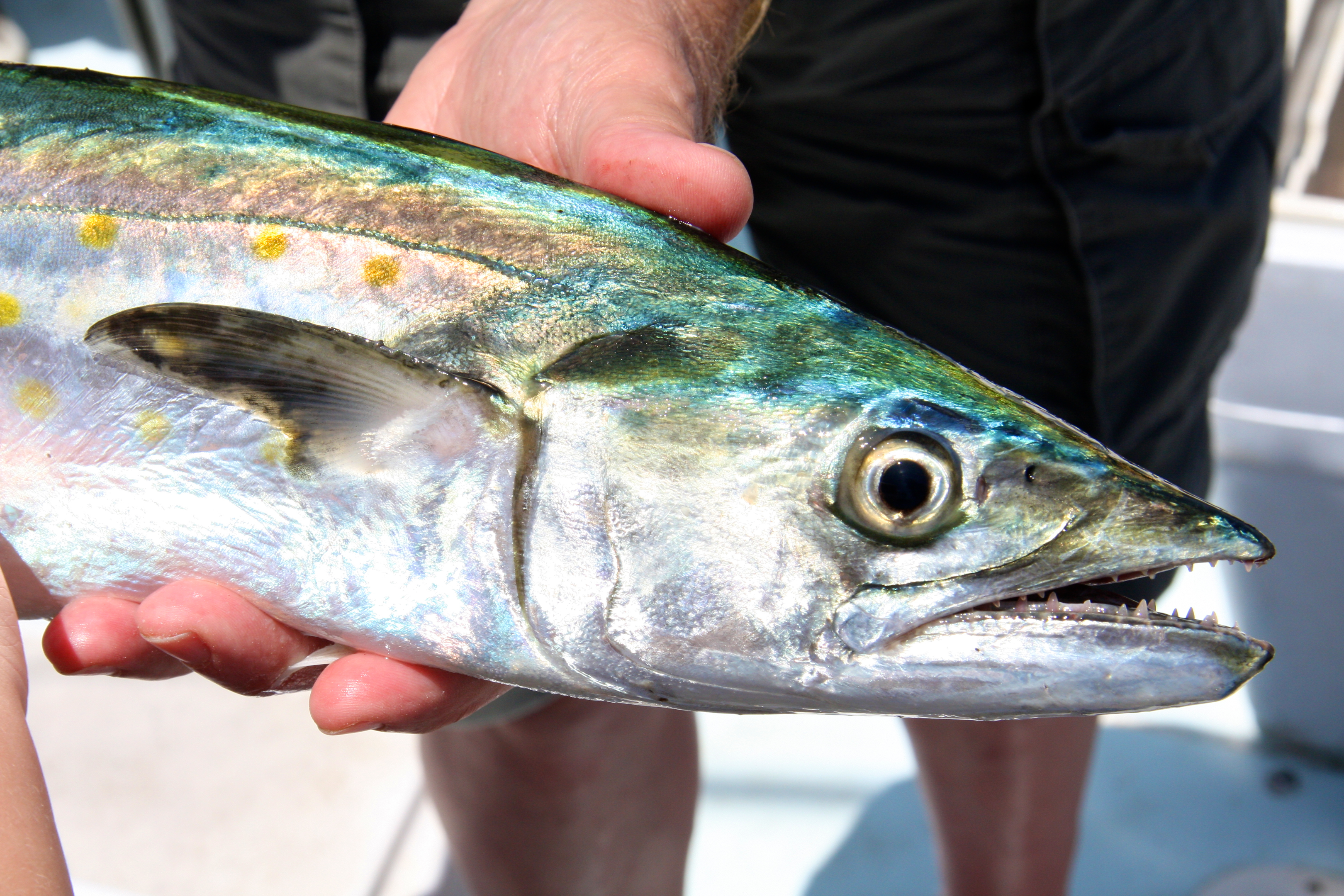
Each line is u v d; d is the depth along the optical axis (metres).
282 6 0.63
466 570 0.44
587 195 0.46
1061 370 0.63
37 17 1.22
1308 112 0.87
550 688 0.45
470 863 0.65
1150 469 0.64
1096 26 0.57
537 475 0.44
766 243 0.70
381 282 0.45
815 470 0.43
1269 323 0.83
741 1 0.54
